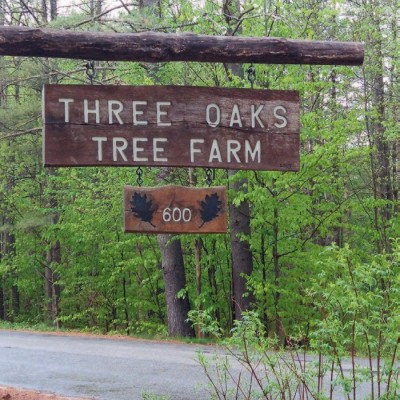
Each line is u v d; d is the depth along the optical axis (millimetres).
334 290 5188
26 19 21953
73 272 23953
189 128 4195
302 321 15242
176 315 18156
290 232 16328
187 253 21297
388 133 18266
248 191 15234
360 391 8250
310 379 5227
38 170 25672
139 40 4098
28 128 22000
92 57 4121
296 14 14523
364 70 18875
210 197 4188
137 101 4160
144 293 23188
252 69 4402
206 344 14625
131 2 17938
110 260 22906
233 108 4242
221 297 19281
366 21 17719
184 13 15453
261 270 17125
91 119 4113
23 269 27016
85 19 15391
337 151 14797
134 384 9188
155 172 17125
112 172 20594
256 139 4246
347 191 21141
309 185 15320
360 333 4918
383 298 5012
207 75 16688
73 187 22844
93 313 24594
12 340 15156
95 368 10641
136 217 4133
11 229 24234
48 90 4078
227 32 14961
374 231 17250
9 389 8695
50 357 11984
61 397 8312
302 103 16297
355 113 15766
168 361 11383
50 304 27375
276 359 5371
